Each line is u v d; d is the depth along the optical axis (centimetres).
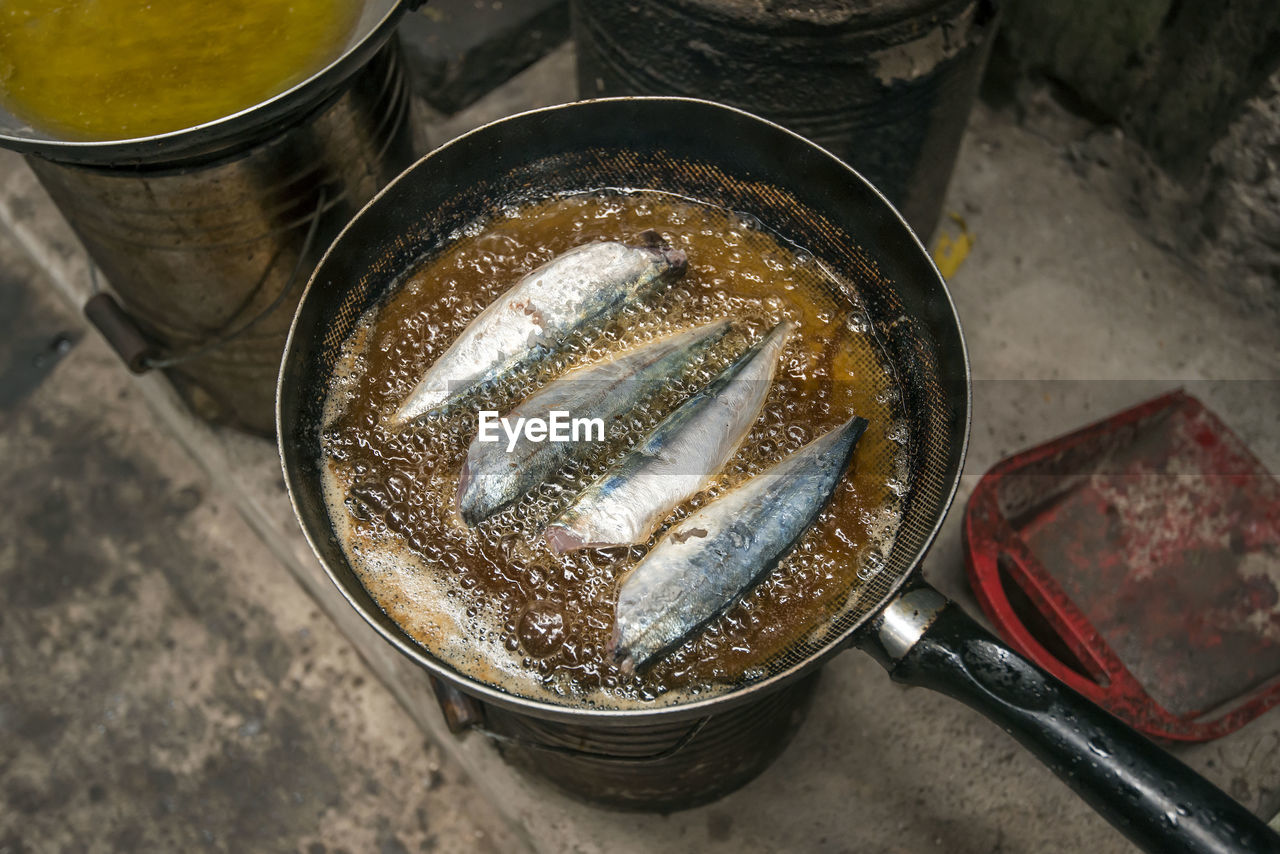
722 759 75
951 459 58
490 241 67
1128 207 105
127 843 93
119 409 109
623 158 67
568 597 59
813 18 73
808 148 63
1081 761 57
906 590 60
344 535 60
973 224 105
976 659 58
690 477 61
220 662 99
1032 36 103
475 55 109
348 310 64
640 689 57
